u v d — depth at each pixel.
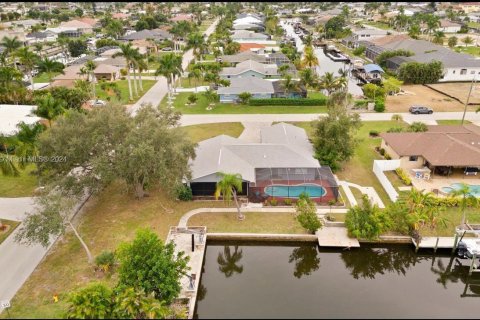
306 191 46.25
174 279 30.72
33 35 154.88
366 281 37.84
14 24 181.62
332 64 127.44
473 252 37.66
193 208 45.53
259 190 46.25
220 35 153.50
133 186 46.12
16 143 47.44
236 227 42.03
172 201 46.75
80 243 38.69
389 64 110.31
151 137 40.97
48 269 35.03
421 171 51.72
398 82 92.12
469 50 135.50
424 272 39.88
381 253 40.81
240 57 114.81
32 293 32.09
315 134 55.09
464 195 41.03
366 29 162.62
